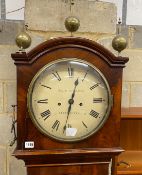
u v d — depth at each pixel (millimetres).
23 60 935
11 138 1295
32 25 1217
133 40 1342
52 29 1229
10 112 1283
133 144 1330
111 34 1282
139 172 1166
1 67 1262
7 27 1253
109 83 986
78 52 961
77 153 981
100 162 1034
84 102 983
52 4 1215
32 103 951
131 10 1328
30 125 960
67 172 1021
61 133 980
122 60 977
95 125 995
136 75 1357
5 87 1271
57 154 970
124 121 1300
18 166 1316
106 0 1298
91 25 1256
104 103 988
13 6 1257
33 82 939
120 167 1199
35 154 956
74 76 970
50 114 968
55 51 950
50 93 963
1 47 1254
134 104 1369
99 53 967
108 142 1009
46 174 1013
